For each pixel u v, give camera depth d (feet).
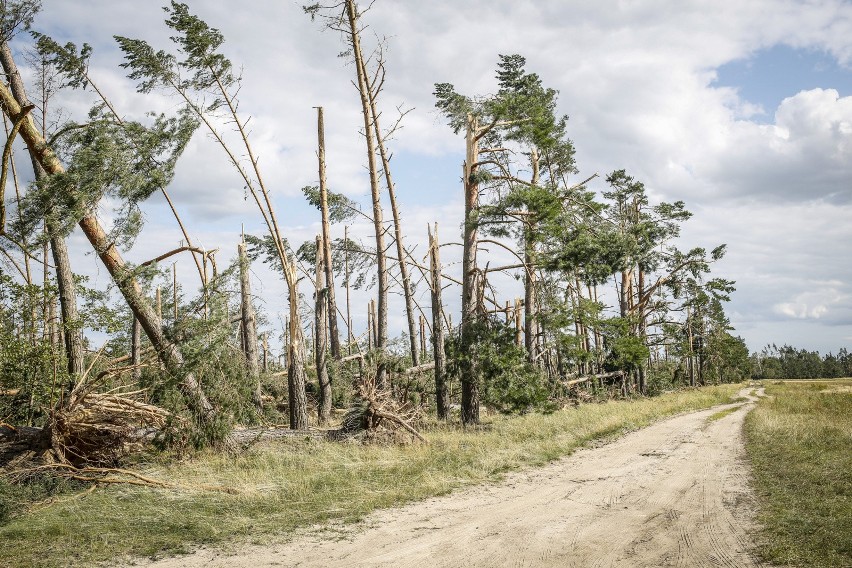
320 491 36.94
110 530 29.09
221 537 27.55
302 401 64.85
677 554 23.03
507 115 75.41
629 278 162.71
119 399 48.24
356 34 77.25
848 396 117.39
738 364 288.71
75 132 50.98
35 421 49.42
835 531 24.17
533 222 74.59
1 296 45.44
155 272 51.67
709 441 58.29
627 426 72.59
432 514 31.17
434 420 70.74
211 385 51.62
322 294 83.30
